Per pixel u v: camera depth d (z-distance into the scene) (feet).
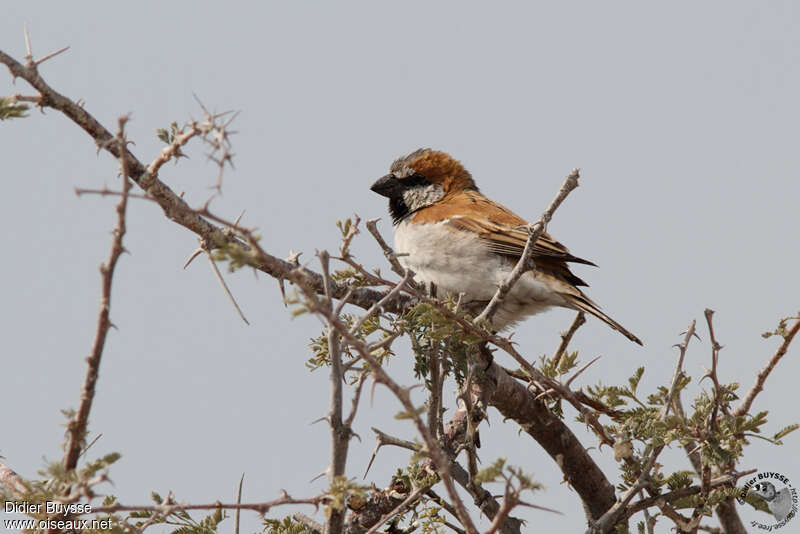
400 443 27.89
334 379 22.94
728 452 28.55
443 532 30.81
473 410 33.14
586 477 37.78
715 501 30.07
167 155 25.50
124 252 19.35
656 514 30.22
